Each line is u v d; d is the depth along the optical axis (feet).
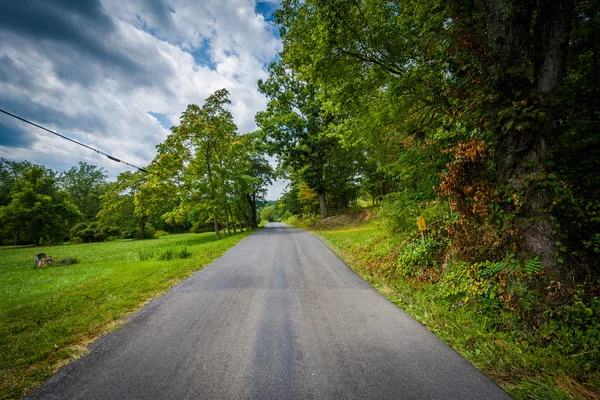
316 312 13.70
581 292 9.50
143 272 23.40
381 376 8.13
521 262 10.97
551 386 7.53
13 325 12.92
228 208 83.35
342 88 25.57
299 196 115.65
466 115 12.86
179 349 10.21
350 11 21.76
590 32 12.38
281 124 79.66
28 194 107.34
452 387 7.57
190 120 59.82
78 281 22.09
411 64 23.07
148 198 62.39
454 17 14.94
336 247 38.50
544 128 10.61
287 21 27.81
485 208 12.25
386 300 15.52
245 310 14.21
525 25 10.86
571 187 10.77
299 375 8.29
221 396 7.39
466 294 13.01
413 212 26.78
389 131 30.14
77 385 8.10
